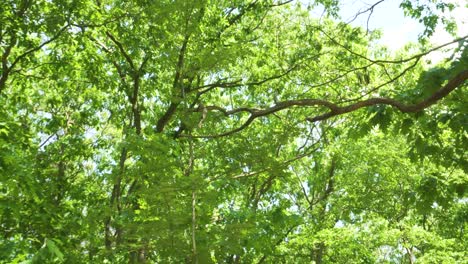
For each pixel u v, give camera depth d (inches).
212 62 285.1
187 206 234.2
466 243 799.1
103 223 313.1
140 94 651.5
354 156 807.1
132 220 255.4
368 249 808.9
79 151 711.1
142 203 249.6
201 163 537.0
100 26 534.0
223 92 744.3
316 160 876.6
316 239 759.7
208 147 456.1
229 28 655.1
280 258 880.3
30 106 765.3
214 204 245.4
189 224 229.8
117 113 749.9
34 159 573.9
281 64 688.4
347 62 597.0
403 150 766.5
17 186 382.6
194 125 287.0
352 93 583.5
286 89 736.3
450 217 726.5
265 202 898.1
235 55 287.0
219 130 719.7
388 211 803.4
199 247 229.5
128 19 579.2
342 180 872.3
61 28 529.3
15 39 486.0
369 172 817.5
